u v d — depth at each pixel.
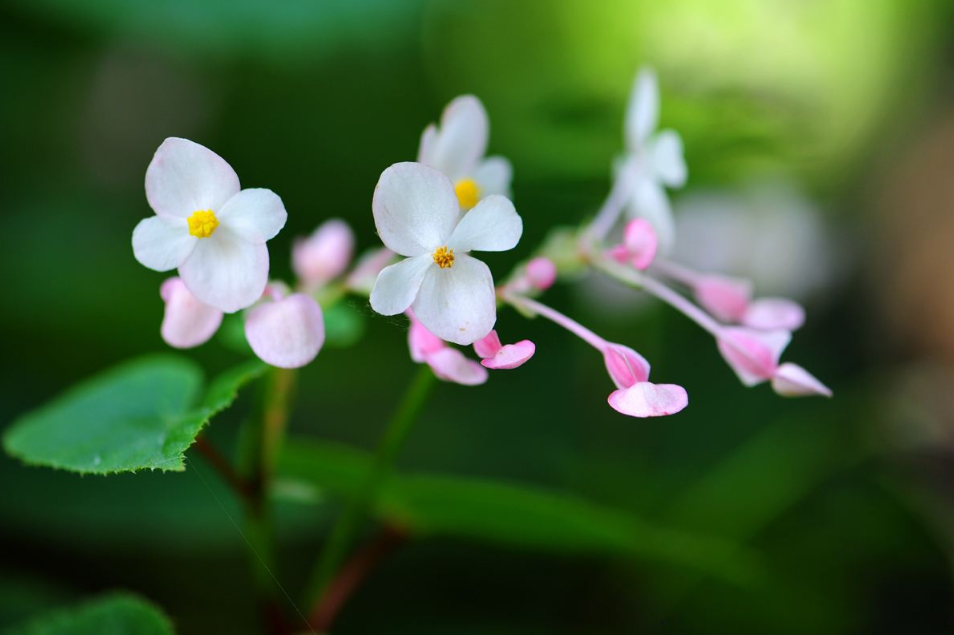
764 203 0.91
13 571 0.54
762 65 0.81
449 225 0.40
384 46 0.88
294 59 0.79
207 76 0.86
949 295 0.91
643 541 0.51
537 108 0.83
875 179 1.12
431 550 0.65
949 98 1.13
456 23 0.96
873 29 1.20
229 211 0.40
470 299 0.40
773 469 0.70
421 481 0.48
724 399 0.89
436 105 0.96
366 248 0.89
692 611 0.65
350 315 0.50
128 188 0.81
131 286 0.70
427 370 0.46
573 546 0.52
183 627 0.58
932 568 0.67
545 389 0.83
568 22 0.99
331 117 0.91
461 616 0.63
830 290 0.98
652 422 0.81
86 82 0.80
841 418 0.77
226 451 0.63
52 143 0.78
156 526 0.55
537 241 0.86
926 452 0.73
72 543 0.57
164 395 0.48
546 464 0.74
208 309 0.42
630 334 0.81
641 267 0.43
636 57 0.90
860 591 0.68
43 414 0.47
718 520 0.69
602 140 0.80
